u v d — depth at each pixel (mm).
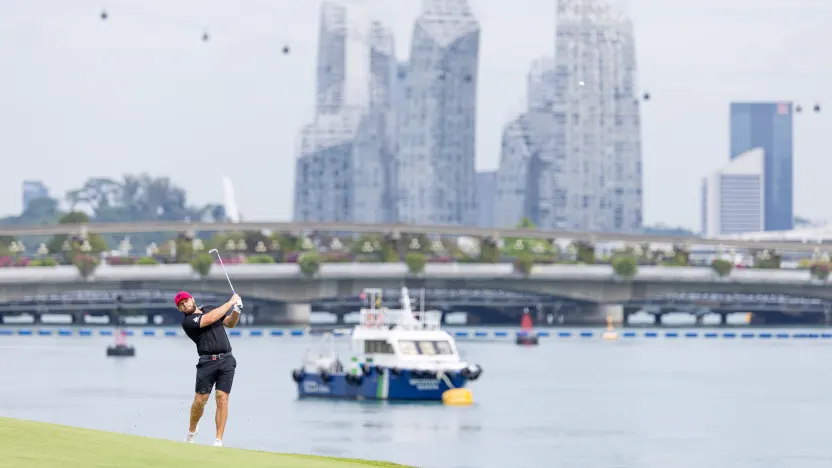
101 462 79125
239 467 80312
